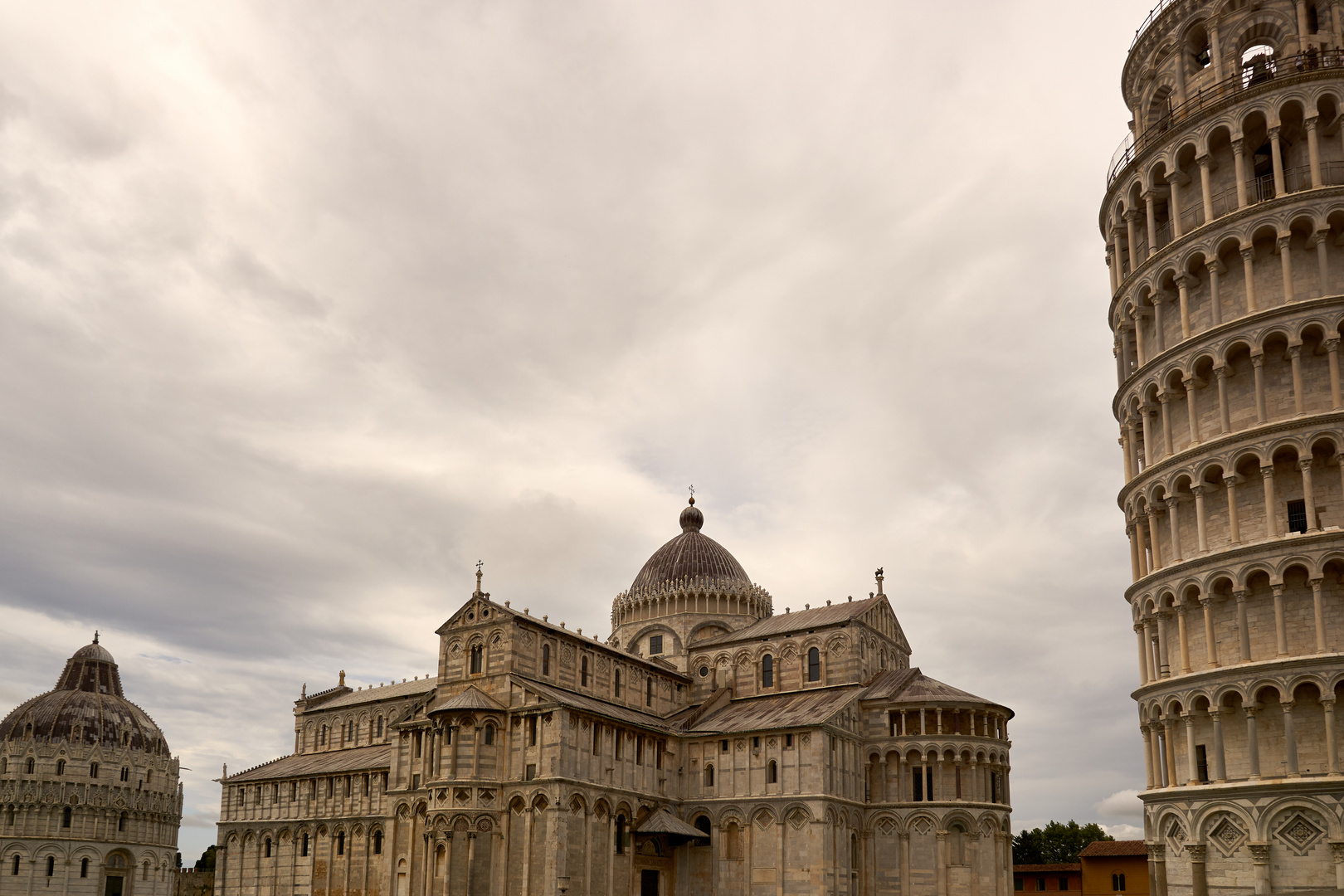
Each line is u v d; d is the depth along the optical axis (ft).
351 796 394.93
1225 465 182.60
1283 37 199.93
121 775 578.25
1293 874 161.07
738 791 308.60
